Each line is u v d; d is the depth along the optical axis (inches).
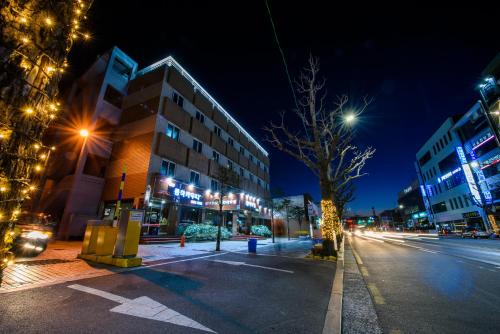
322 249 446.3
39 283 208.1
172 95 850.1
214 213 965.8
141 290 200.2
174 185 741.3
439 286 246.7
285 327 139.9
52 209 724.7
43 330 125.2
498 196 1226.0
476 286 245.6
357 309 175.9
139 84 867.4
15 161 49.1
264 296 196.7
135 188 690.8
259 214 1365.7
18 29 50.5
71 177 717.3
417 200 2659.9
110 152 812.0
